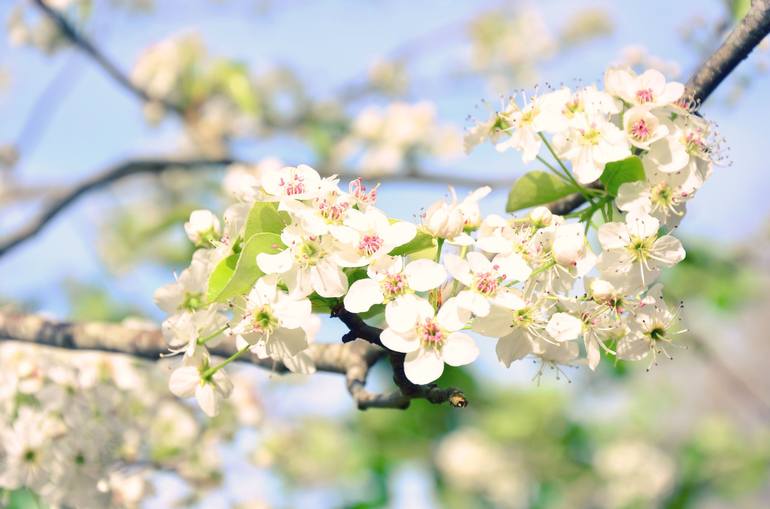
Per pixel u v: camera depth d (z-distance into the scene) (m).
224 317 0.81
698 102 0.85
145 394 1.01
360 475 1.56
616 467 1.79
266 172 0.80
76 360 0.99
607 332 0.81
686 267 1.42
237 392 1.12
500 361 0.80
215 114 1.65
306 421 1.50
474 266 0.79
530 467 1.76
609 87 0.83
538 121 0.83
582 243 0.80
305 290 0.79
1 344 0.98
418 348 0.79
